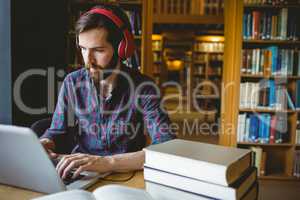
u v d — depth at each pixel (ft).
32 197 2.64
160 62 33.27
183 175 2.40
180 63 40.60
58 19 8.54
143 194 2.30
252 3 10.63
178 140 3.04
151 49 10.82
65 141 4.25
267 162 11.60
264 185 10.59
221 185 2.24
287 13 10.66
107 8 3.63
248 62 10.84
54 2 8.28
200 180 2.32
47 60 7.84
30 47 7.17
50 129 4.31
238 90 10.77
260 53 10.80
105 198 2.14
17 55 6.73
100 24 3.47
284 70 10.80
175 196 2.45
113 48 3.64
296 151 11.05
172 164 2.45
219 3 23.97
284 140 11.30
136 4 11.03
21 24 6.83
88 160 3.21
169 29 33.19
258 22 10.68
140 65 10.98
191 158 2.38
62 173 3.05
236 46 10.61
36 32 7.40
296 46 11.23
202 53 30.04
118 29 3.58
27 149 2.56
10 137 2.56
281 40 10.75
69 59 9.70
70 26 9.83
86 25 3.46
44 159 2.55
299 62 10.84
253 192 2.59
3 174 2.82
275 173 11.32
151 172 2.57
